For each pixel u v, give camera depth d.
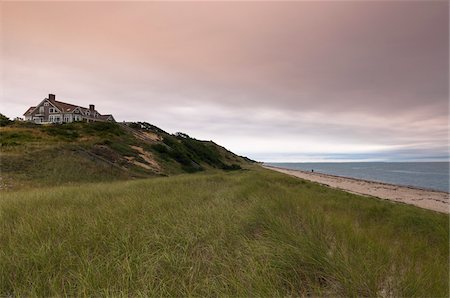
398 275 2.62
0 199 7.43
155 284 2.69
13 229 4.11
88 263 2.87
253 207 5.57
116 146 29.22
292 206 5.98
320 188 19.89
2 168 15.97
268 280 2.42
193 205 6.44
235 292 2.39
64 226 4.26
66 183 16.56
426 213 9.95
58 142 25.59
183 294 2.44
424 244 4.72
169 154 36.78
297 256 2.94
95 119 62.91
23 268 2.80
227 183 14.34
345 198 13.09
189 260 3.09
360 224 6.32
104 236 3.75
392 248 3.65
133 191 8.96
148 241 3.62
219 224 4.44
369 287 2.38
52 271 2.83
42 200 6.95
